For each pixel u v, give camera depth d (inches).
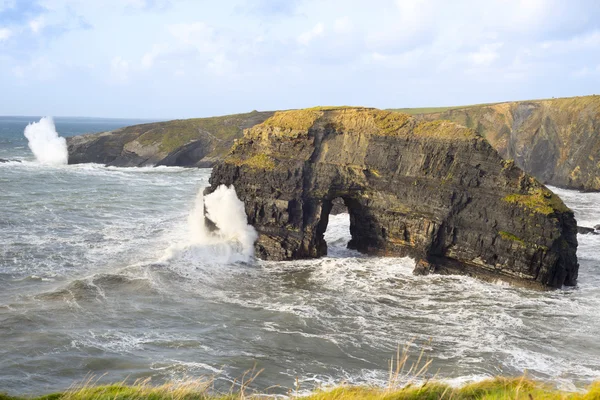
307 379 938.1
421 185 1684.3
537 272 1487.5
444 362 1016.9
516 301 1395.2
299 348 1077.1
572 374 969.5
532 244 1486.2
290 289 1466.5
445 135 1696.6
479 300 1398.9
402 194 1721.2
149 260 1689.2
